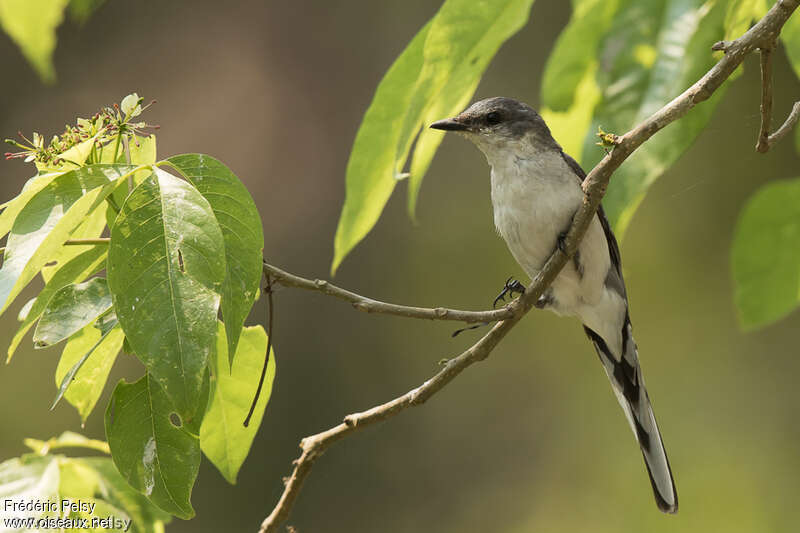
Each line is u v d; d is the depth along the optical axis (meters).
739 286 5.50
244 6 16.64
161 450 3.90
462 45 4.34
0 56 15.15
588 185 4.62
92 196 3.61
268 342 4.61
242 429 4.69
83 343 4.28
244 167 15.67
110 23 16.00
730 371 12.97
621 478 12.73
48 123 15.21
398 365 14.11
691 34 4.78
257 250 3.66
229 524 12.70
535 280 5.04
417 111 4.37
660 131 4.64
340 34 16.31
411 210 5.24
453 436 13.76
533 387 13.90
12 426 12.31
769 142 4.58
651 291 13.55
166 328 3.31
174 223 3.46
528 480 13.28
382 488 13.47
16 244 3.57
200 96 16.03
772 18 4.20
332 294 4.66
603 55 4.84
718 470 12.20
